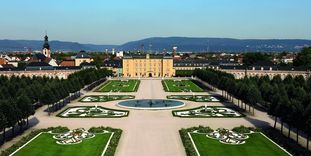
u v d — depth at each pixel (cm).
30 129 15938
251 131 15412
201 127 15788
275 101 16262
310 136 13312
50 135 14575
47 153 12031
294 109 13638
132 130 15688
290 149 12531
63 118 18600
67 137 13975
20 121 15512
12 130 14525
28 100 16050
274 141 13750
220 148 12712
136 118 18600
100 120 18062
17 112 14562
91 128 15475
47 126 16562
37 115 19450
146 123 17288
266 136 14588
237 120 18250
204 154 11975
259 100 19900
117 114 19700
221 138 14038
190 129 15512
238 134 14725
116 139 13725
